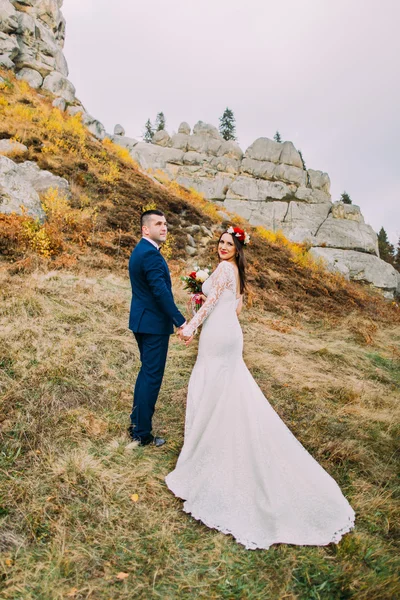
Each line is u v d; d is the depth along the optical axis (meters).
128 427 3.21
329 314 10.09
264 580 1.97
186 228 13.30
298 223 31.39
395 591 1.92
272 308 9.16
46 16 23.09
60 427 3.07
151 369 2.92
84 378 3.85
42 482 2.47
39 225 8.10
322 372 5.48
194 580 1.93
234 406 2.53
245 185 33.62
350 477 2.96
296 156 36.09
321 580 2.00
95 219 10.28
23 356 3.95
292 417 3.91
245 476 2.40
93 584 1.85
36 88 20.31
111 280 7.34
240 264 2.93
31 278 6.09
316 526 2.33
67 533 2.13
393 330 9.68
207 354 2.72
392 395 5.04
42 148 12.90
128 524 2.26
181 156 35.47
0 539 2.03
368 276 24.36
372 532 2.39
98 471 2.63
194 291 3.16
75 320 5.13
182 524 2.31
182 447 2.88
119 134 40.00
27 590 1.79
